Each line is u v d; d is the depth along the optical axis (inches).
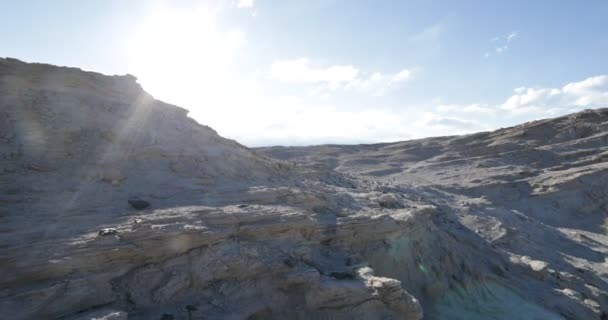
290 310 369.7
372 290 394.0
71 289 267.7
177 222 362.9
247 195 502.6
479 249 763.4
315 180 823.7
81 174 438.6
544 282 698.8
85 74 607.2
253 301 354.9
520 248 885.2
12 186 376.5
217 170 582.6
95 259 290.5
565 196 1552.7
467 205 1167.6
